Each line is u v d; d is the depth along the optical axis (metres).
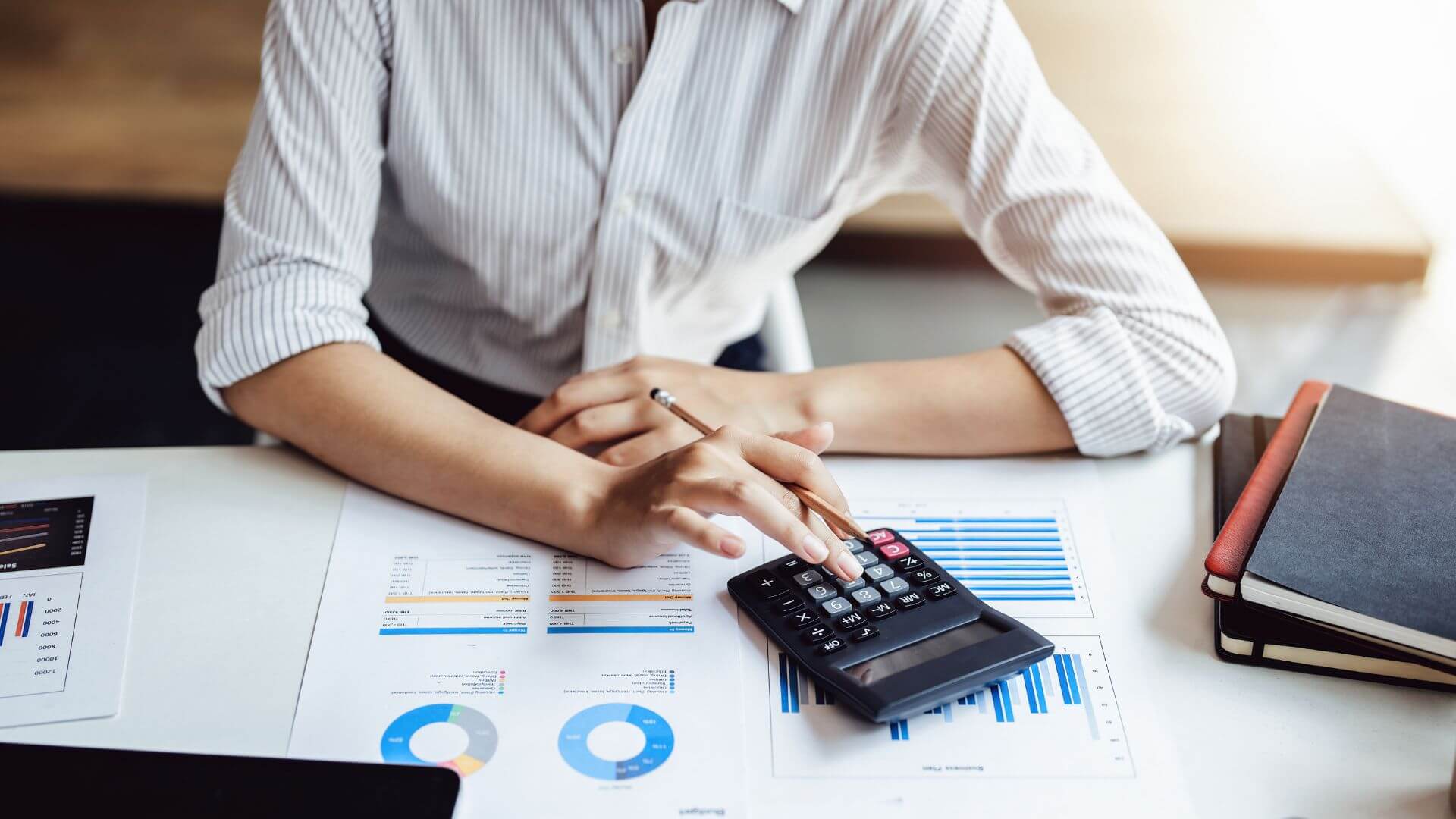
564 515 0.80
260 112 0.96
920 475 0.90
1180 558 0.82
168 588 0.76
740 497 0.75
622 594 0.77
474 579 0.78
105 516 0.81
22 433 1.99
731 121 1.01
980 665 0.70
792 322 1.39
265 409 0.90
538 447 0.85
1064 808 0.64
